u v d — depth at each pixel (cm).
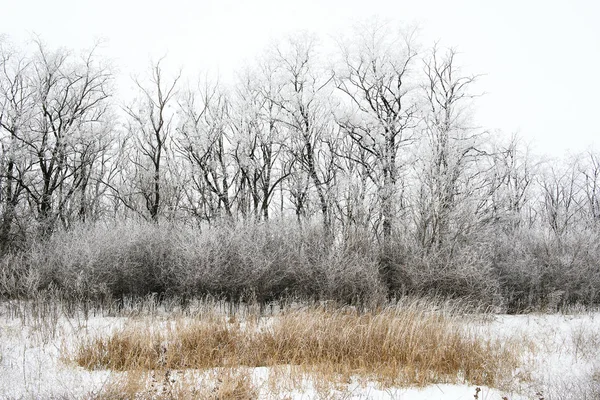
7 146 2205
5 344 1049
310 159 2159
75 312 1507
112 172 3055
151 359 965
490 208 2053
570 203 3650
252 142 2372
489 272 1834
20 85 2305
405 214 1911
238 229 1792
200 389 794
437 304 1642
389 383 888
